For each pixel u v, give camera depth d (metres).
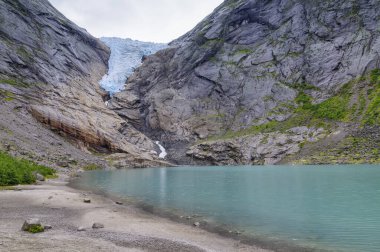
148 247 21.25
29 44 174.75
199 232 26.19
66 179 71.44
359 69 153.00
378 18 164.50
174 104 186.62
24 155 85.31
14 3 186.12
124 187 57.72
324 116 138.12
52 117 131.00
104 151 141.38
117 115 173.25
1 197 39.69
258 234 25.67
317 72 165.50
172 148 168.00
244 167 116.56
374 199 39.16
